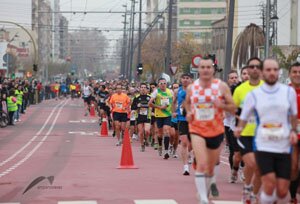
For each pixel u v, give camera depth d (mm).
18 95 79062
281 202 18859
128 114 48531
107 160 37281
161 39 165750
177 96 29906
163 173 30500
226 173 30703
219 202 21969
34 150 45281
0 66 134000
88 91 91812
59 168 33219
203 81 19391
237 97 21531
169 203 21938
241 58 96312
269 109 16750
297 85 20297
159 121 38781
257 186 20141
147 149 44688
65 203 22125
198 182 19016
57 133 62656
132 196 23547
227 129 26766
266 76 16859
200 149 19141
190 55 149000
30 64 191000
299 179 20562
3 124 70500
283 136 16594
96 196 23609
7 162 37031
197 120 19328
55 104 123625
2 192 24891
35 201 22641
